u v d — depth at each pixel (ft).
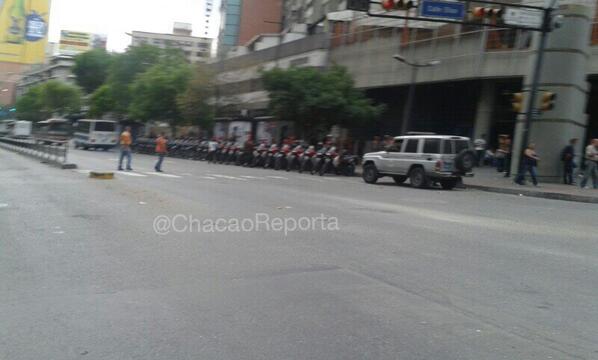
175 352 14.06
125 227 31.12
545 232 33.24
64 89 295.28
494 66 96.02
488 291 19.69
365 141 134.72
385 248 26.78
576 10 72.54
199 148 138.62
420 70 110.22
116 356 13.79
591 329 16.05
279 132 146.82
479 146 99.19
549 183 73.56
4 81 441.27
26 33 339.16
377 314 17.04
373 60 123.13
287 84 113.60
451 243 28.45
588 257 25.81
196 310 17.28
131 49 212.64
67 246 25.99
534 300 18.71
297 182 69.26
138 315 16.76
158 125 212.43
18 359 13.57
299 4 199.72
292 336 15.19
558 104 73.00
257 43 187.21
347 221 35.24
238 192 51.31
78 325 15.88
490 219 38.60
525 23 65.46
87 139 169.27
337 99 109.70
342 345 14.58
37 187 51.75
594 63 84.84
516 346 14.65
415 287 20.03
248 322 16.26
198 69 165.37
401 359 13.74
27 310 17.11
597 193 60.23
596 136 95.76
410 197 53.83
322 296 18.83
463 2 63.16
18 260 23.22
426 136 67.77
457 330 15.75
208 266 22.71
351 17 131.44
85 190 49.49
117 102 214.90
